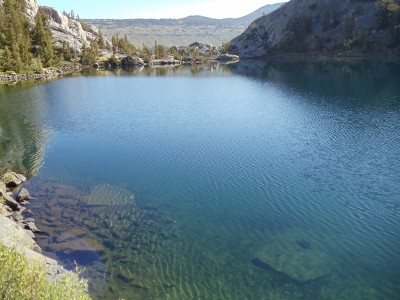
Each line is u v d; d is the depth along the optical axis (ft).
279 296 73.82
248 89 349.00
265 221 102.78
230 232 97.45
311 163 143.54
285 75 467.52
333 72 467.52
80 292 44.57
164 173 136.46
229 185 125.49
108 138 183.52
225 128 196.54
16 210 107.45
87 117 232.12
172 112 242.37
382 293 75.15
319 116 219.82
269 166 141.18
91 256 85.46
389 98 270.67
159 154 157.07
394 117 211.61
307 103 263.08
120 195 118.73
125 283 76.33
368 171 135.03
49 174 137.80
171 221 102.78
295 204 112.06
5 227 81.25
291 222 102.32
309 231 97.76
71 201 114.32
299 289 75.92
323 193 118.73
